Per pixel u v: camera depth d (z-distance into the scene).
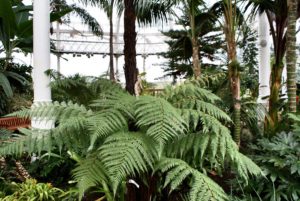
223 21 3.36
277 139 2.00
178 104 1.43
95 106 1.39
